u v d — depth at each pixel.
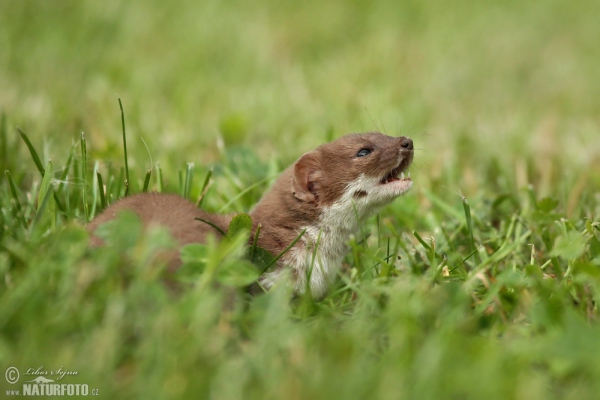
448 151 16.47
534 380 6.57
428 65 25.17
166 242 7.96
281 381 6.52
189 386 6.41
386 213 13.16
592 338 6.98
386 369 6.68
